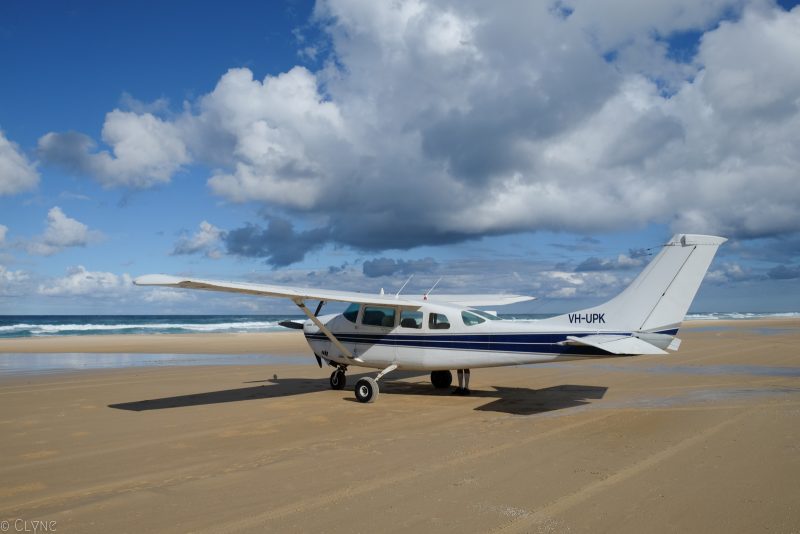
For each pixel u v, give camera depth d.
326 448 6.22
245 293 9.01
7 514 4.20
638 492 4.53
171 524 3.93
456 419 7.96
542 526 3.83
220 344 25.58
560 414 8.24
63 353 21.06
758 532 3.70
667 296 8.76
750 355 17.73
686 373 13.34
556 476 5.00
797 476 4.89
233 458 5.82
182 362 17.39
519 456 5.74
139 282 7.73
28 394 10.65
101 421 7.96
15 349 22.80
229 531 3.78
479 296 13.30
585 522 3.89
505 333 9.66
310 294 9.40
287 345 24.95
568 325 9.29
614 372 13.72
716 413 7.97
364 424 7.66
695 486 4.66
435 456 5.79
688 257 8.68
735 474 4.99
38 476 5.25
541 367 14.95
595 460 5.54
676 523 3.86
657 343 8.77
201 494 4.61
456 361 10.00
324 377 13.44
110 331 42.38
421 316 10.30
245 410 8.83
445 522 3.91
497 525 3.85
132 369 15.28
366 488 4.71
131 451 6.19
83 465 5.62
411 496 4.49
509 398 9.96
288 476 5.11
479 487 4.71
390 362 10.53
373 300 9.88
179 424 7.71
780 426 6.98
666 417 7.76
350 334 10.95
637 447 6.06
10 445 6.52
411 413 8.51
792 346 21.28
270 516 4.06
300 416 8.29
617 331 8.96
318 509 4.20
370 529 3.80
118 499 4.51
